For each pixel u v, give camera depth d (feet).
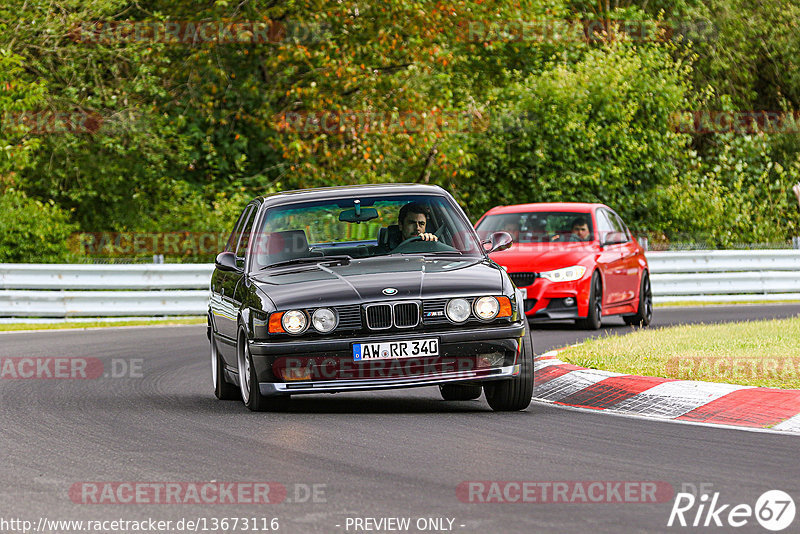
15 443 101.30
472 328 112.47
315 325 111.96
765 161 427.33
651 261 289.94
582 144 361.71
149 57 345.10
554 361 141.90
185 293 268.41
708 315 245.45
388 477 82.84
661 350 144.15
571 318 209.36
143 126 336.29
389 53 357.82
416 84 354.54
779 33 464.65
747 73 469.57
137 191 346.95
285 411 119.24
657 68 397.80
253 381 116.57
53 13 339.77
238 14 354.74
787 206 404.98
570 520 69.62
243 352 120.78
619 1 468.75
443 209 129.49
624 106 370.32
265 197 133.59
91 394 137.49
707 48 461.37
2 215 295.48
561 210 225.97
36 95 318.24
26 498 78.54
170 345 200.75
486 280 115.65
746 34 468.75
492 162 362.74
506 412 116.06
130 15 363.76
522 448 94.22
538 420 110.11
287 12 357.61
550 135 363.15
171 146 353.72
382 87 351.25
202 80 354.95
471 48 408.26
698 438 98.53
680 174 395.34
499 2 376.68
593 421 109.19
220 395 132.46
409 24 351.05
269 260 126.11
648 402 116.88
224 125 360.89
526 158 363.35
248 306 117.39
